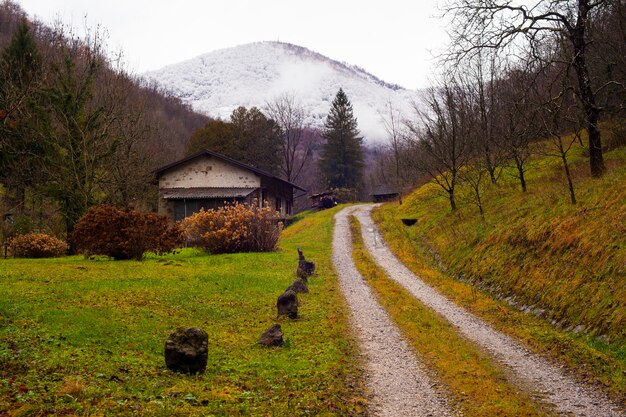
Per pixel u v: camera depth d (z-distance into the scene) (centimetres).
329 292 2091
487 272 2177
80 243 2745
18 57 4203
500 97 4088
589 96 2392
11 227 3462
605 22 3000
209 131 8069
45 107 3572
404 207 5266
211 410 772
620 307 1291
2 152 3734
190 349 971
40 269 2173
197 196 4947
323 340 1337
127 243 2712
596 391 1005
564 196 2233
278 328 1280
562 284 1619
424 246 3369
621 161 2561
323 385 980
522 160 3108
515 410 891
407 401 937
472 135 4147
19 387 750
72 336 1097
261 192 5466
